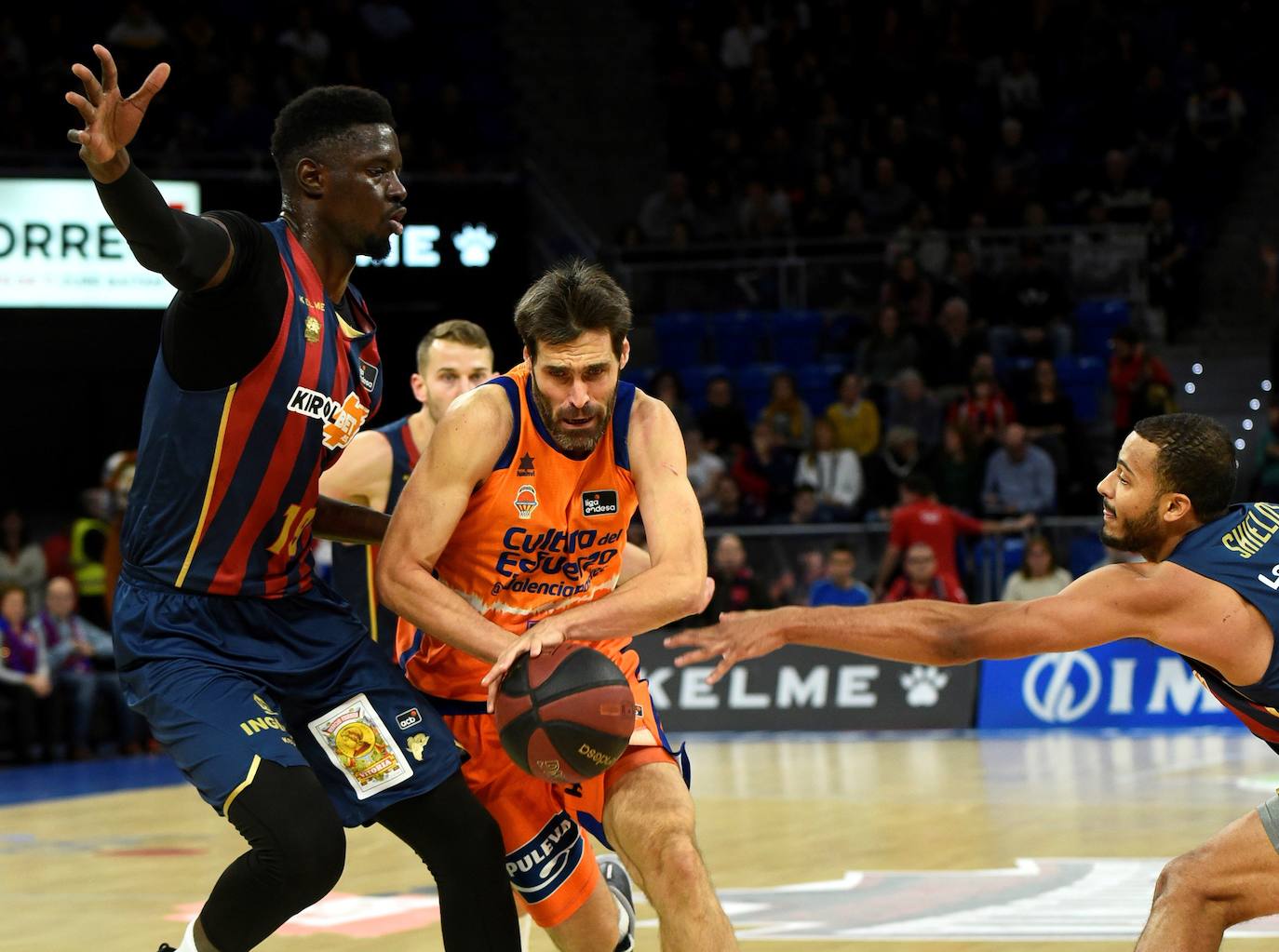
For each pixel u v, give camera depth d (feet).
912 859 18.63
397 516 9.96
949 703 35.68
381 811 9.77
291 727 10.03
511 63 54.70
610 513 10.34
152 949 14.47
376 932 14.88
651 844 9.53
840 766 28.96
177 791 27.84
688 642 9.76
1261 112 52.16
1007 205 48.16
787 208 48.67
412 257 39.93
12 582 36.42
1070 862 18.19
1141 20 53.21
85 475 43.37
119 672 9.91
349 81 49.24
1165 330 47.55
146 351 40.50
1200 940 9.61
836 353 45.93
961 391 43.52
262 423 9.46
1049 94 52.34
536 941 14.38
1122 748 31.17
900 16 53.62
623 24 56.03
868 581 36.55
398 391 40.09
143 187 8.55
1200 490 9.73
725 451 41.68
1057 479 38.99
